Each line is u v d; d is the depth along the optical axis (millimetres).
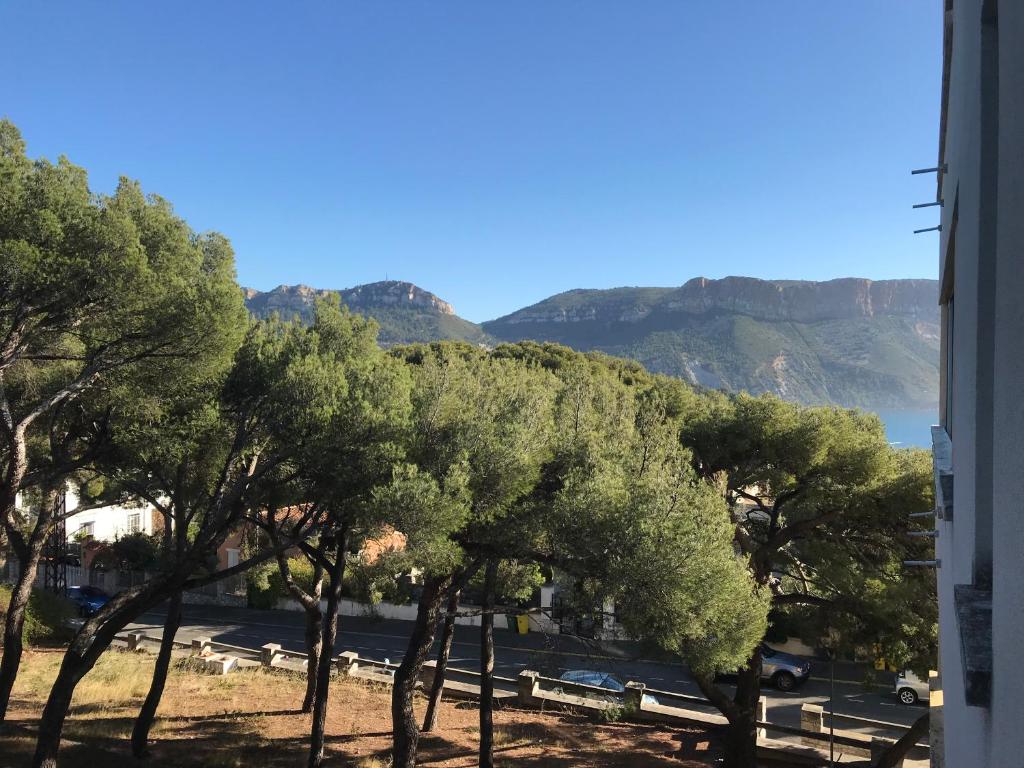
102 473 10961
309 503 10938
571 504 8398
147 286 8133
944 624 4867
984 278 2814
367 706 14750
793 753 12734
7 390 10797
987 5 2695
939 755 7258
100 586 31672
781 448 12203
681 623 7844
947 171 5344
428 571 8547
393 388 8625
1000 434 2086
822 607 11211
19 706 13109
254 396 9602
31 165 8258
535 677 15719
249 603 29875
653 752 12875
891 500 10969
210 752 11227
